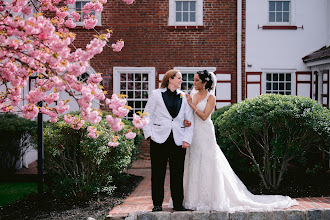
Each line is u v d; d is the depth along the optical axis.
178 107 4.78
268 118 6.14
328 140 6.34
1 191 7.06
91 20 5.02
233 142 7.09
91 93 4.06
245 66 11.94
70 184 6.03
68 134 6.19
